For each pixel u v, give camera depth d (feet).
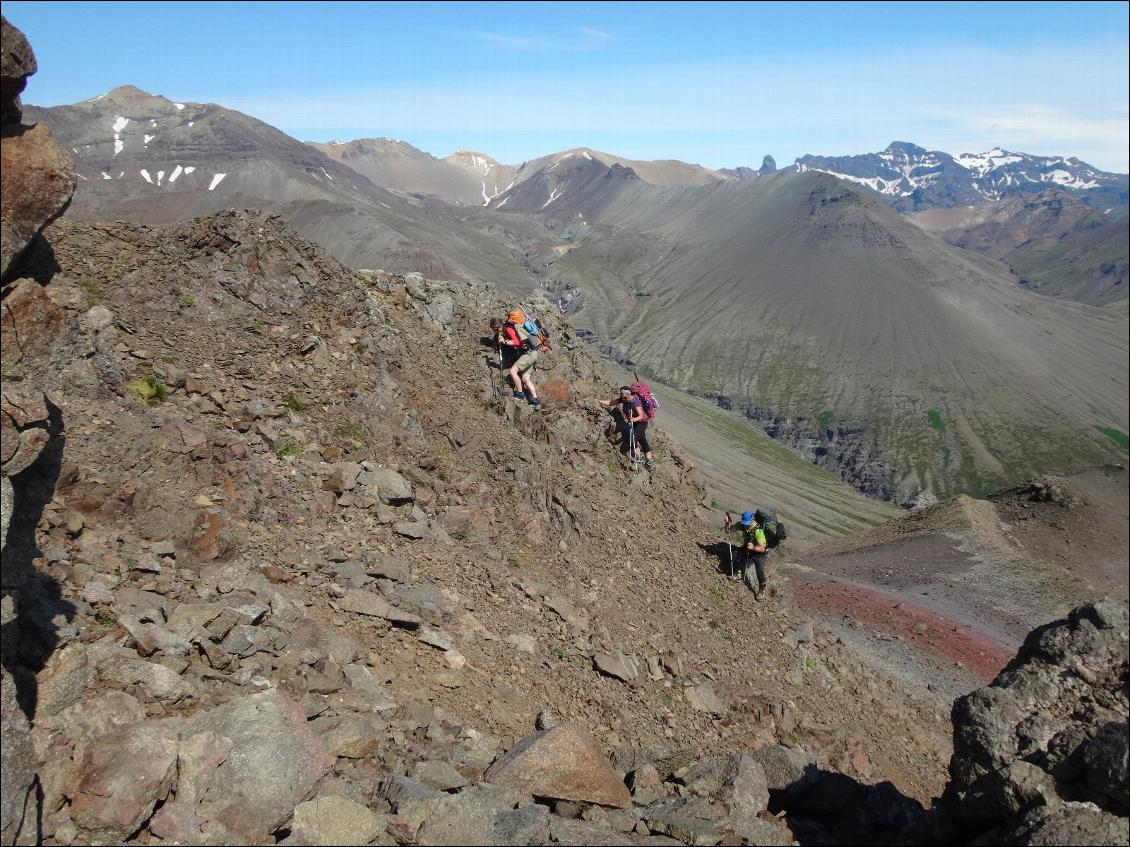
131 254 47.78
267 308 50.72
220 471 37.17
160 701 22.47
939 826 30.48
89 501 29.73
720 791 29.55
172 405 40.60
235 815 19.75
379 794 22.58
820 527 552.00
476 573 42.50
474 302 72.54
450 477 51.16
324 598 33.32
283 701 23.21
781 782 33.81
